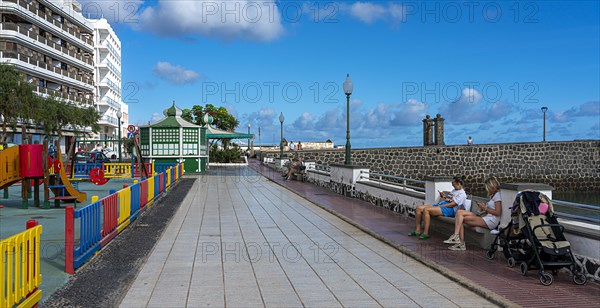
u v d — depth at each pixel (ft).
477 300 18.78
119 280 21.58
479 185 125.39
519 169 126.00
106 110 263.70
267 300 18.95
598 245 20.51
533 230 21.01
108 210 30.14
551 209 21.63
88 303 18.33
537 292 19.22
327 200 54.54
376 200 49.32
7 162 46.60
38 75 169.78
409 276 22.44
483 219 27.14
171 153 104.53
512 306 17.35
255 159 208.03
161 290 20.30
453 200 30.68
